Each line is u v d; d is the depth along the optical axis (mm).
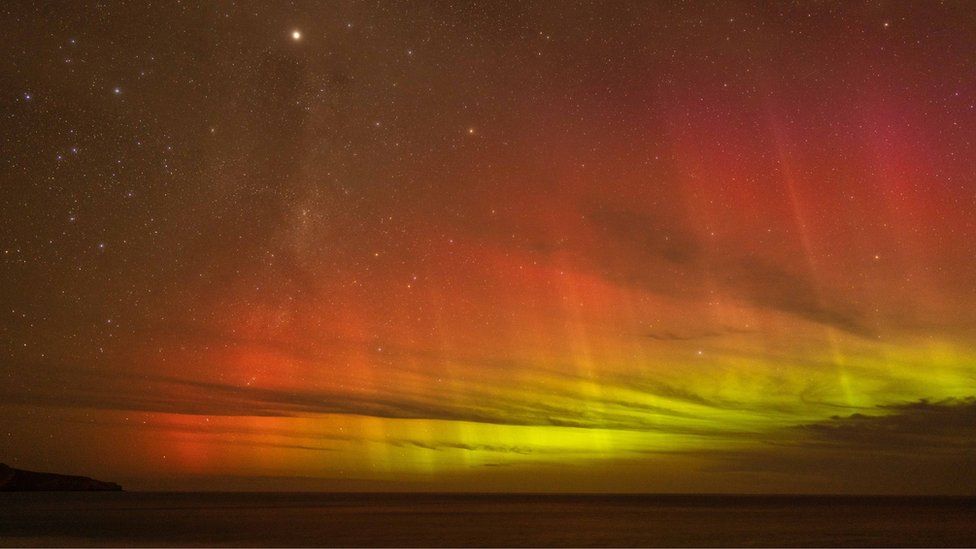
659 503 91562
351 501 95938
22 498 76250
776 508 70438
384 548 24750
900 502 99312
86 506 56625
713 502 97750
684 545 27281
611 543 27750
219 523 36344
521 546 26172
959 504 88312
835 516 51031
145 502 73188
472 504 83250
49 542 25172
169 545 24391
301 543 26141
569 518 46156
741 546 27094
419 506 72375
